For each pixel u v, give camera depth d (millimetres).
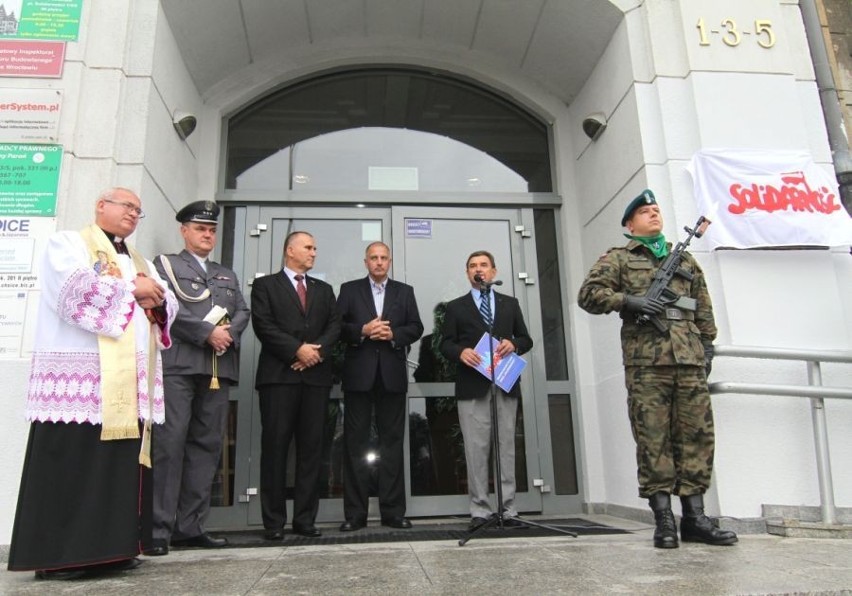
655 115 3988
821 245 3680
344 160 5020
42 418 2361
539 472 4551
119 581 2285
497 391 3842
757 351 3375
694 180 3771
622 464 4207
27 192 3359
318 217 4809
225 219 4738
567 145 5117
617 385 4277
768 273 3668
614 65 4312
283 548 3072
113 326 2441
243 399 4391
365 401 3959
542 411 4652
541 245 5000
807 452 3496
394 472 3924
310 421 3689
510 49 5004
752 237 3652
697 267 3152
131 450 2492
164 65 3939
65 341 2443
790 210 3717
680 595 1896
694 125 3912
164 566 2584
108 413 2420
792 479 3451
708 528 2893
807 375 3555
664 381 2930
